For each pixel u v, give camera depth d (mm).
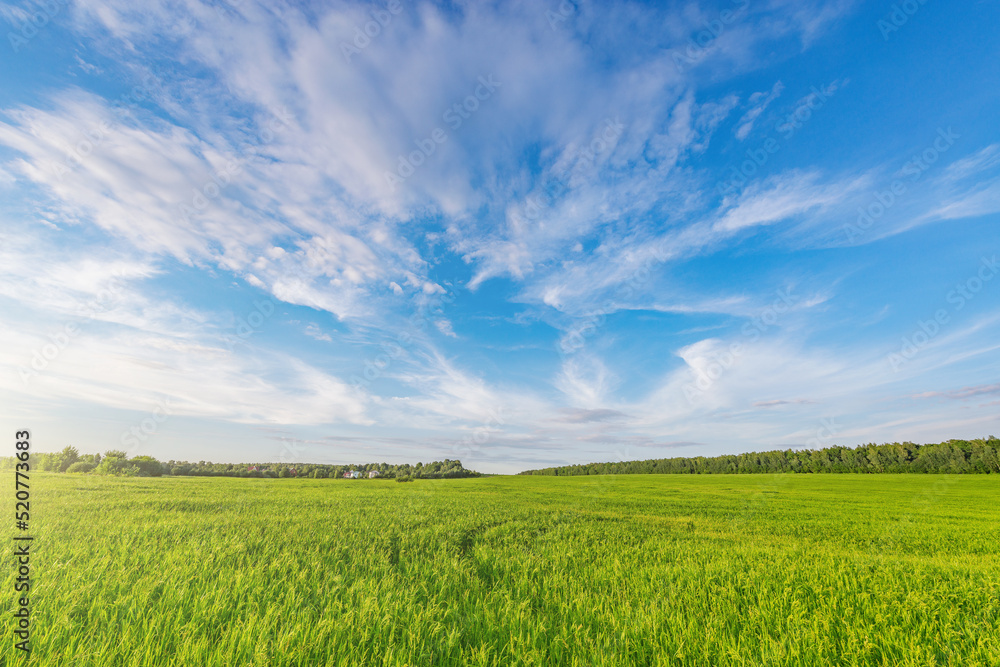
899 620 6168
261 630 4684
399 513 17516
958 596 7094
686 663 4762
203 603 5434
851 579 8203
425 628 5309
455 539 11727
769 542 13750
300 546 9586
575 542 12180
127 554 7984
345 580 7285
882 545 14438
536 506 22719
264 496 23578
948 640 5336
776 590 7430
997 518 22797
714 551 11258
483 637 5230
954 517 22969
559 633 5504
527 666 4512
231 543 9281
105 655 4059
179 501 18156
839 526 18766
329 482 47875
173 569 6871
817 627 5672
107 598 5531
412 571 8195
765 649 5004
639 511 22500
